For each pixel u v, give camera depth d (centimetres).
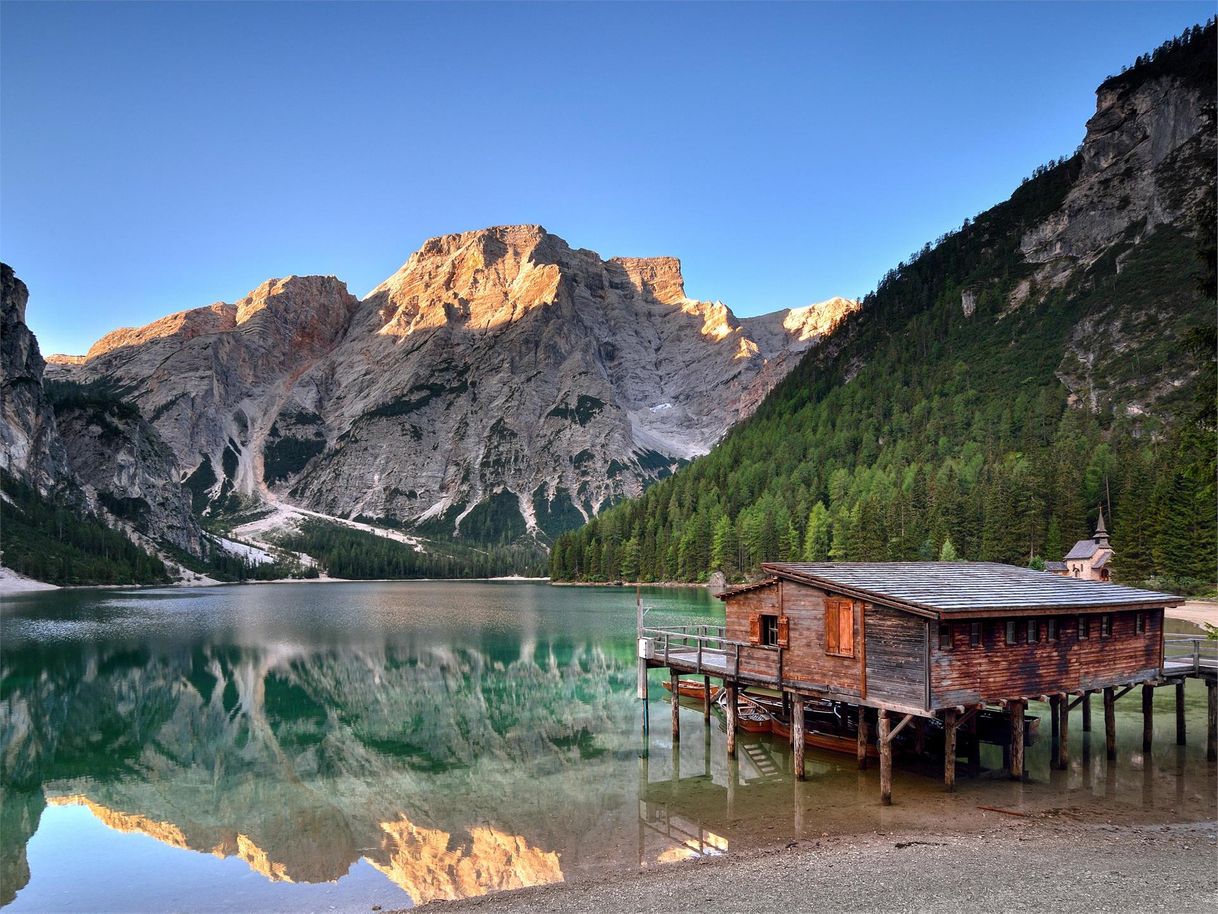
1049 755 3519
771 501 17525
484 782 3397
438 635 9225
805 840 2486
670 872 2255
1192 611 8656
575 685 5800
